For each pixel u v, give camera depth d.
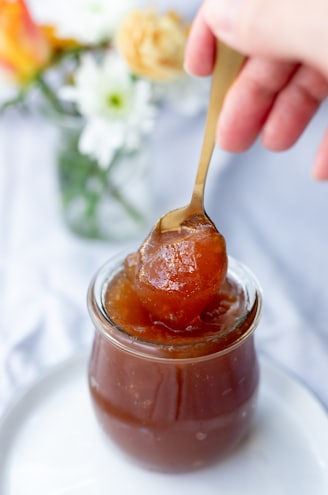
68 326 0.48
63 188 0.53
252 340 0.38
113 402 0.38
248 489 0.39
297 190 0.58
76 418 0.42
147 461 0.39
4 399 0.43
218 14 0.33
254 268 0.51
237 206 0.56
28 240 0.54
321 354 0.46
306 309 0.49
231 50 0.37
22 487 0.38
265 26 0.32
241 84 0.42
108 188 0.52
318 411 0.42
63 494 0.38
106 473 0.39
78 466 0.39
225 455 0.40
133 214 0.53
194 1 0.65
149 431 0.37
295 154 0.61
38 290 0.50
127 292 0.38
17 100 0.51
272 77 0.42
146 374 0.37
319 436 0.41
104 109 0.48
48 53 0.48
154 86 0.49
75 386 0.43
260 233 0.54
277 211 0.56
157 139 0.62
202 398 0.37
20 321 0.48
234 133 0.44
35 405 0.42
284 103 0.43
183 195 0.57
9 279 0.51
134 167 0.52
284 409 0.42
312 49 0.32
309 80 0.42
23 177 0.59
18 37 0.47
